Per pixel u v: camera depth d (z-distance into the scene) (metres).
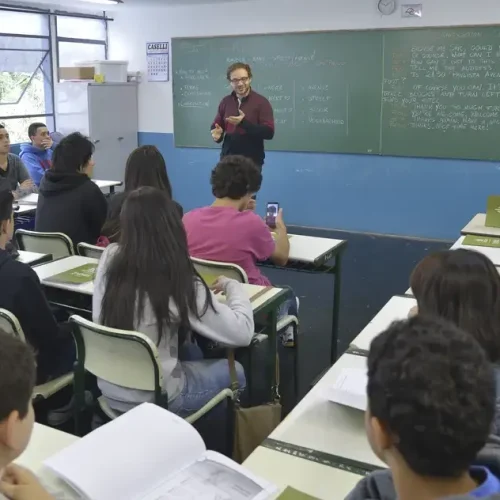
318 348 3.72
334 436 1.45
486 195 5.97
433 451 0.72
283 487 1.26
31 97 6.93
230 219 2.86
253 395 2.88
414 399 0.73
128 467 1.23
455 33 5.70
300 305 4.45
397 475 0.77
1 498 1.06
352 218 6.61
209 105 6.99
